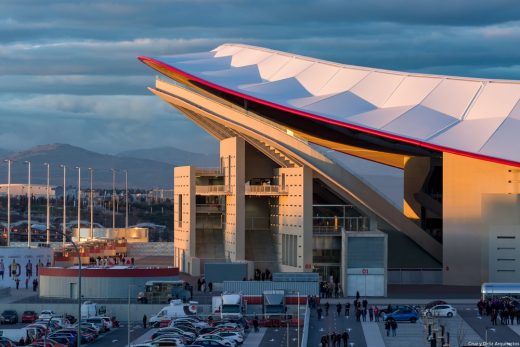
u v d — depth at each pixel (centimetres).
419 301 15250
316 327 13175
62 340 11681
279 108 16900
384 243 15900
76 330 12075
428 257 17375
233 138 18250
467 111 16862
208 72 18550
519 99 16950
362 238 15900
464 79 17588
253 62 19262
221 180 19050
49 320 12419
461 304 14975
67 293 15138
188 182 18875
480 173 16512
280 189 17762
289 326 13488
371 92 17688
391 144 17400
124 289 14975
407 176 17762
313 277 14838
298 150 16912
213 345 11412
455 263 16750
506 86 17250
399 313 13600
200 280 16675
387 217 17088
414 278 17250
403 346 11638
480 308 14112
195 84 18650
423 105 17088
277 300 13862
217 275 16612
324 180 17050
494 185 16462
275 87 17938
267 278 17175
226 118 17612
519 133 16175
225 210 18950
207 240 19212
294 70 18675
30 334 12019
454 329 12800
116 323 13662
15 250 17025
